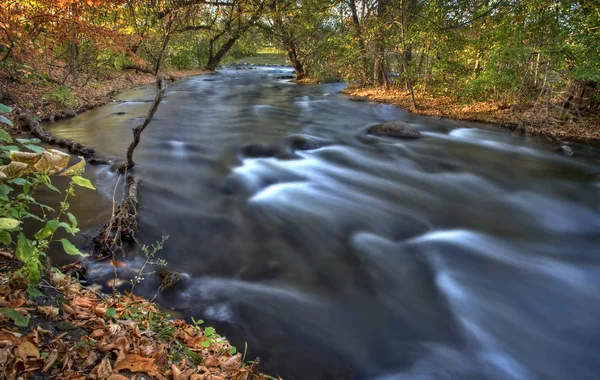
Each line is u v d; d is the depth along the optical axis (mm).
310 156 8531
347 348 3227
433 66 14055
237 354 2684
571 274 4543
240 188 6484
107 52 15094
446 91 14664
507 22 10875
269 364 2936
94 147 7934
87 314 2430
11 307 2121
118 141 8555
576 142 9562
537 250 5047
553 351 3404
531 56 10422
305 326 3410
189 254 4395
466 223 5738
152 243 4520
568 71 10078
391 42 14891
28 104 9742
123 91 16141
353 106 14547
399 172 7809
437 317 3713
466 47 12648
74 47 12680
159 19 18188
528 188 7141
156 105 6230
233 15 21516
